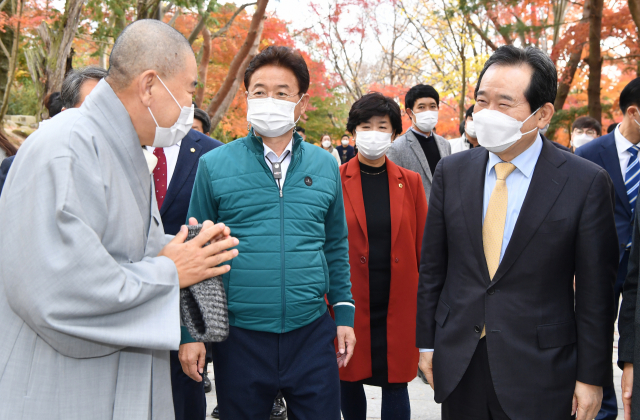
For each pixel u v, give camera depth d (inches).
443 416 83.7
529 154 78.5
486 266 77.3
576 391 74.5
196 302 66.4
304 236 85.6
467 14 437.7
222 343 85.3
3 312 57.4
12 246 53.3
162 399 66.0
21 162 56.0
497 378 74.6
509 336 74.4
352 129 125.7
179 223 109.4
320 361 86.2
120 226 58.9
